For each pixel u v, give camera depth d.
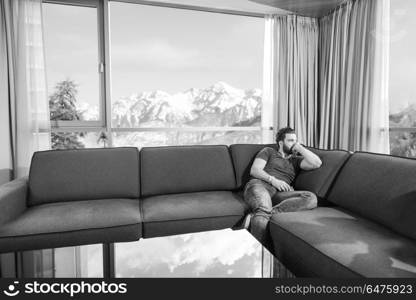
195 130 3.10
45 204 1.91
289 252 1.48
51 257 1.19
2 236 1.47
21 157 2.34
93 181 2.05
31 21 2.34
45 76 2.44
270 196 2.01
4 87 2.29
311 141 3.15
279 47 3.04
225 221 1.90
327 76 2.96
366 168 1.73
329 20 2.97
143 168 2.23
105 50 2.73
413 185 1.40
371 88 2.42
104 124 2.81
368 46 2.43
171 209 1.83
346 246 1.23
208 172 2.32
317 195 1.97
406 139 2.32
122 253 1.23
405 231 1.34
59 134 2.68
